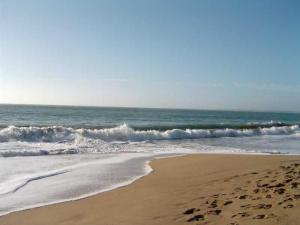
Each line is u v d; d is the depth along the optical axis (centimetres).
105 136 2456
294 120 8588
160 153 1755
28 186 969
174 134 2752
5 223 655
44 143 2002
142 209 699
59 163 1369
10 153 1557
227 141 2614
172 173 1162
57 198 848
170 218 612
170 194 819
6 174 1116
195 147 2144
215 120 6881
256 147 2277
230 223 527
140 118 6312
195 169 1208
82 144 2027
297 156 1550
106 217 665
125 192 896
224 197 705
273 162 1285
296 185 711
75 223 643
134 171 1221
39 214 714
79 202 810
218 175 1035
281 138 3042
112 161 1449
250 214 554
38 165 1305
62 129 2341
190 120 6406
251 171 1038
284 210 543
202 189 828
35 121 4362
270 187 725
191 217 596
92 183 1018
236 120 7294
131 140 2497
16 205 782
